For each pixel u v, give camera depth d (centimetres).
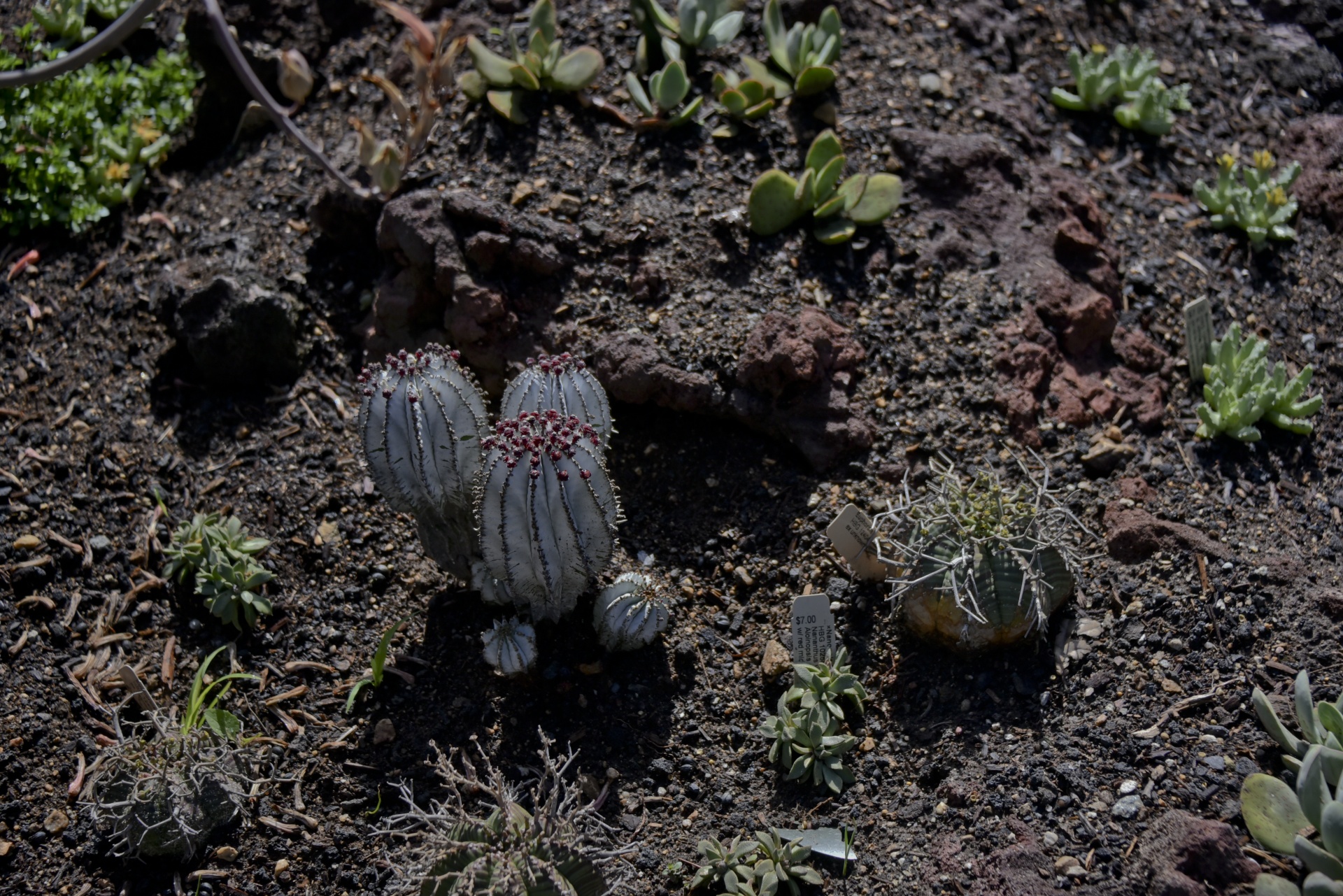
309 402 121
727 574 114
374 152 98
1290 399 117
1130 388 120
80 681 110
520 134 126
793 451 117
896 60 132
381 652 108
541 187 123
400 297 120
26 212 127
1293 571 111
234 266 122
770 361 115
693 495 116
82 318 123
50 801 107
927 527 108
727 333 117
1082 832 103
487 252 118
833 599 112
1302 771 100
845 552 111
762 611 112
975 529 108
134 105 132
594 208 122
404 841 106
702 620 112
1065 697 108
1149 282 124
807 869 103
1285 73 138
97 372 121
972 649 108
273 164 130
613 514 105
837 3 133
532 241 119
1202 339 121
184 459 118
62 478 117
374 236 125
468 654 111
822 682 108
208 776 105
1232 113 136
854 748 108
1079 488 115
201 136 133
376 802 107
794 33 128
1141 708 107
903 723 108
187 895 104
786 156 126
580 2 133
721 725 109
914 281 122
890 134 127
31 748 108
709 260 121
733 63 130
